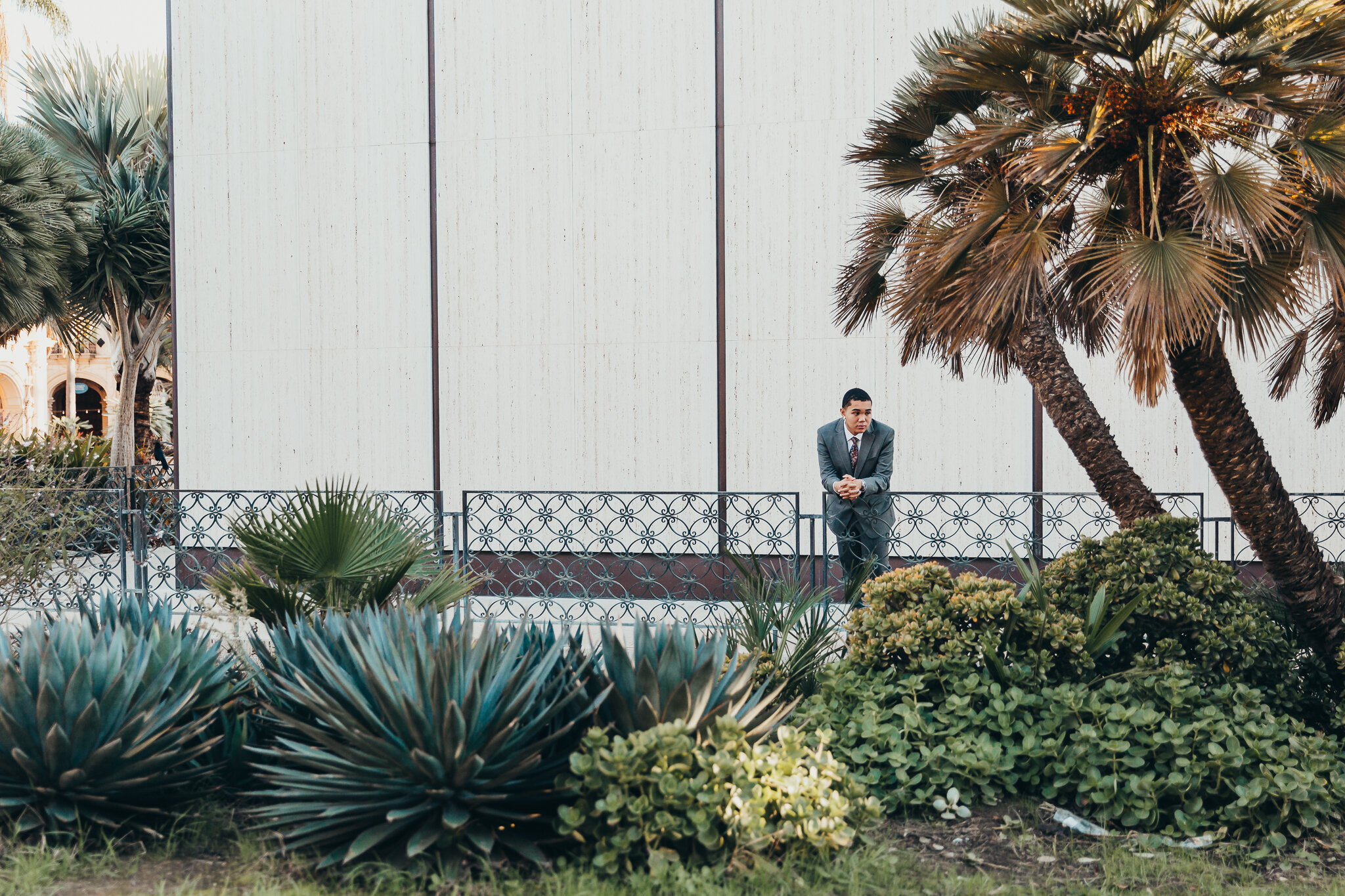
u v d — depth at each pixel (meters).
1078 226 4.56
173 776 3.25
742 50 8.87
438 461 9.45
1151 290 3.56
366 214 9.54
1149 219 4.05
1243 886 2.97
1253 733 3.48
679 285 9.02
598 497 8.94
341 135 9.56
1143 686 3.78
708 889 2.76
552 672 3.45
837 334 8.73
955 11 8.45
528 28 9.24
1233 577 4.18
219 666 3.85
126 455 13.77
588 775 2.97
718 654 3.55
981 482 8.49
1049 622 4.04
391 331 9.51
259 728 3.75
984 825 3.47
